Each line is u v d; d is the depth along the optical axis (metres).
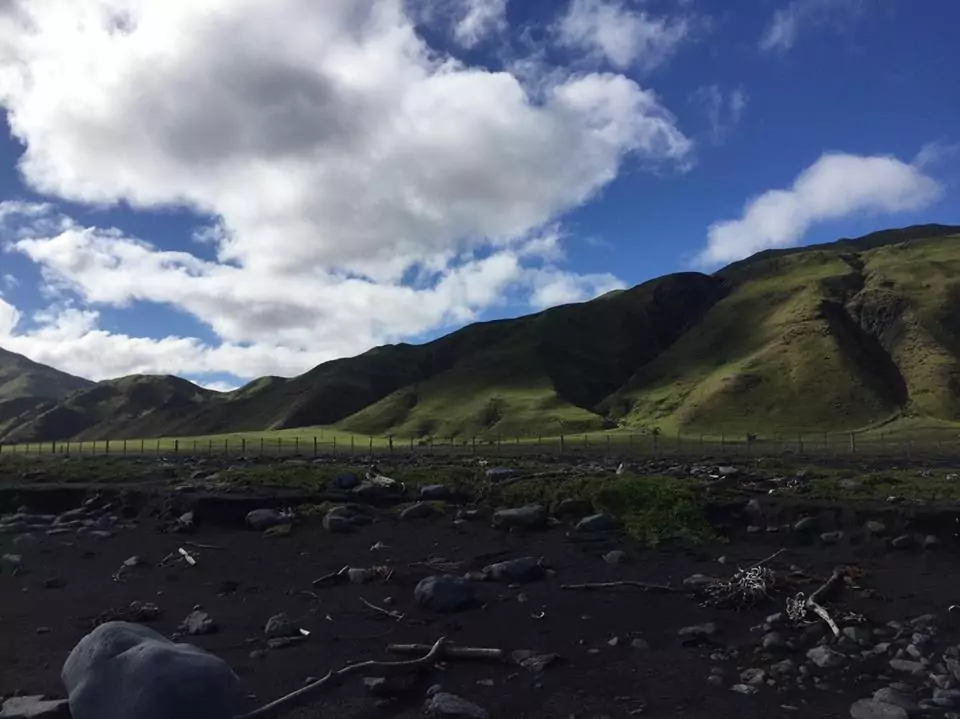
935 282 197.75
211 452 87.38
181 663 10.02
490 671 12.77
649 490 24.95
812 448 90.81
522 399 197.25
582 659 13.38
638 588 17.83
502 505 26.09
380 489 28.00
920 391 155.50
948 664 12.71
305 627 15.21
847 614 15.55
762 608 16.28
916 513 22.28
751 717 10.97
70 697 10.09
